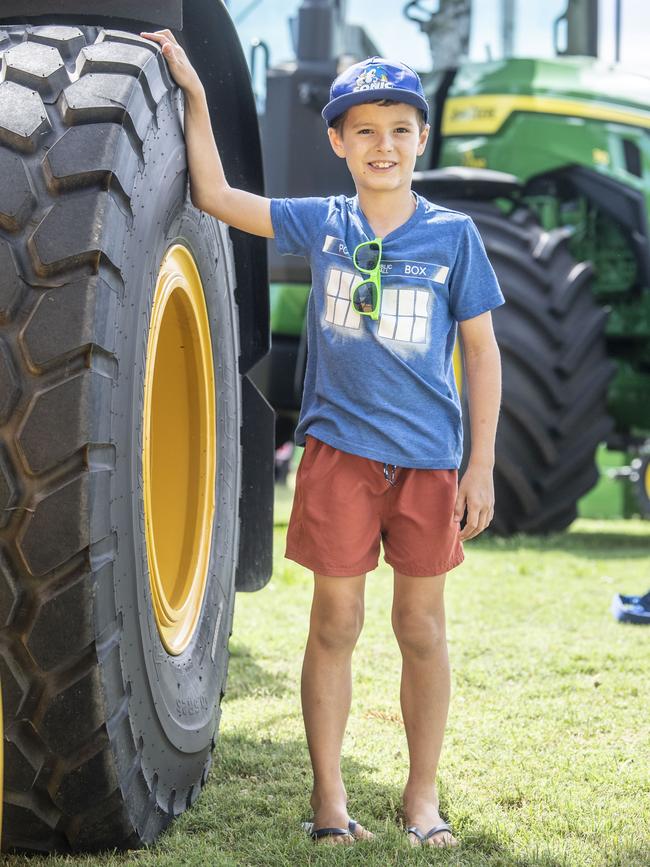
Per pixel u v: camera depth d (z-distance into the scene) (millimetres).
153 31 3189
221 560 3701
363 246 3141
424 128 3246
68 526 2453
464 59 9711
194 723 3162
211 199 3150
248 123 3521
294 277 8828
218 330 3639
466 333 3256
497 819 3230
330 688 3193
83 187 2564
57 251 2490
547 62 9562
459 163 9625
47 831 2711
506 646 5371
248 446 4090
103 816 2705
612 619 6055
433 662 3240
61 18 3072
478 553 8281
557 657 5145
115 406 2588
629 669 4980
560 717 4266
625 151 9469
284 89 8805
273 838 3049
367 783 3527
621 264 9680
